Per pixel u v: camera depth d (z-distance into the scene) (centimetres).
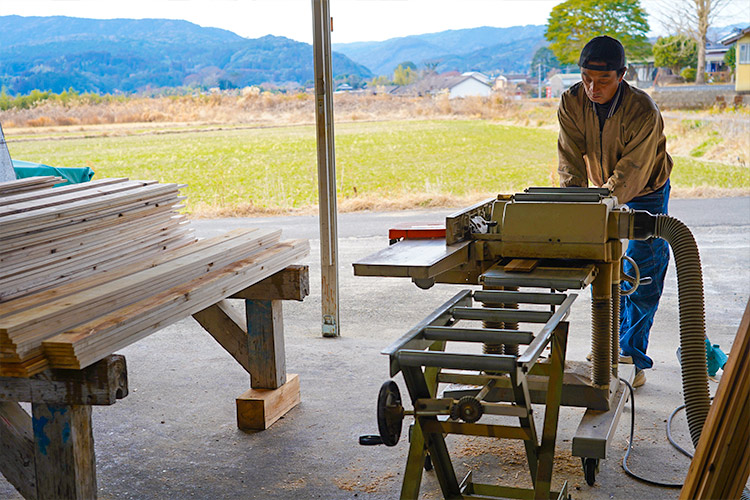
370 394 398
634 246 376
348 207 1277
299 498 288
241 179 1543
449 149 1703
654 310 385
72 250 293
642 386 403
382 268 247
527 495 270
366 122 1961
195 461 322
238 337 366
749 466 214
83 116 1906
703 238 843
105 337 228
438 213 1162
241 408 354
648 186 382
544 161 1609
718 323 519
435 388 299
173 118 1959
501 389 313
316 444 338
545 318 253
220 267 322
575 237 269
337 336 513
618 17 1476
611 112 355
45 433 232
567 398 302
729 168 1323
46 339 219
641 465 309
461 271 295
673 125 1376
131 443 341
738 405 212
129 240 328
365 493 292
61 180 389
